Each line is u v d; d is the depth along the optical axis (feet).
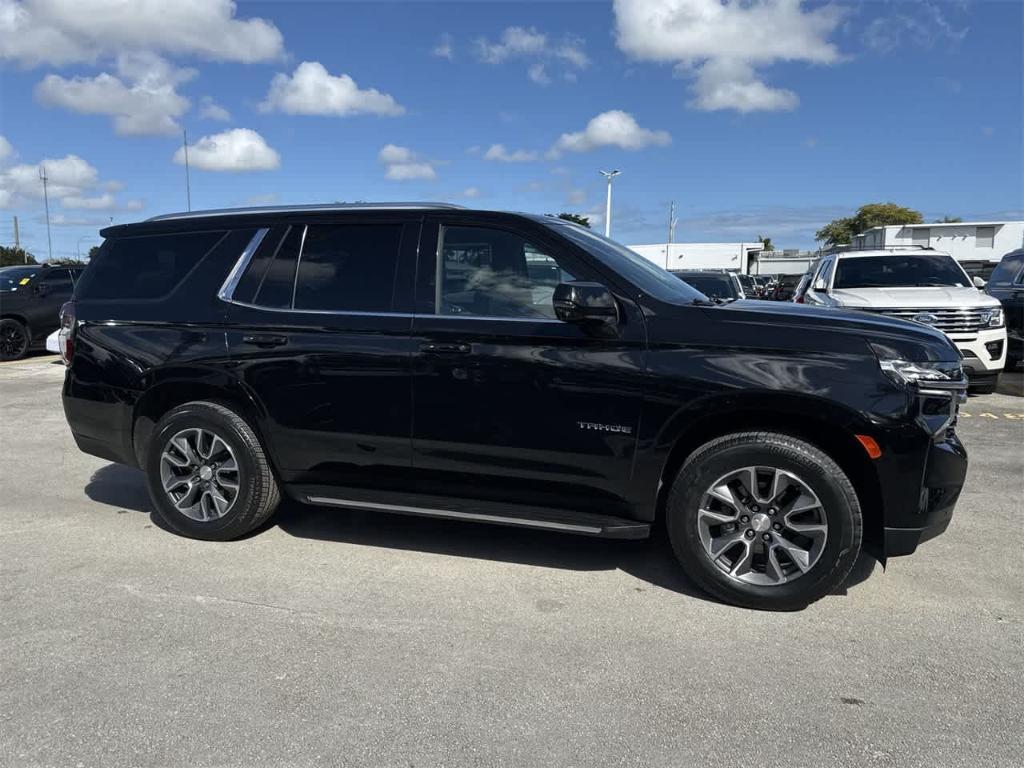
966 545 14.96
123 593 12.80
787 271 176.45
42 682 10.03
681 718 9.29
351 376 13.69
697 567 12.32
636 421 12.24
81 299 16.02
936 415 11.62
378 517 16.78
